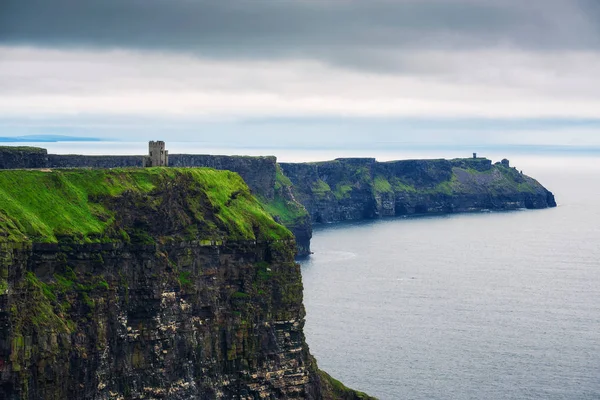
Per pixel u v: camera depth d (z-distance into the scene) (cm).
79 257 19462
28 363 17725
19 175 19950
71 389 18812
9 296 17475
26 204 19512
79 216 19975
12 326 17438
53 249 18938
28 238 18550
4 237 17712
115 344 19950
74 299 19162
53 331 18238
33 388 17950
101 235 19888
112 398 19850
